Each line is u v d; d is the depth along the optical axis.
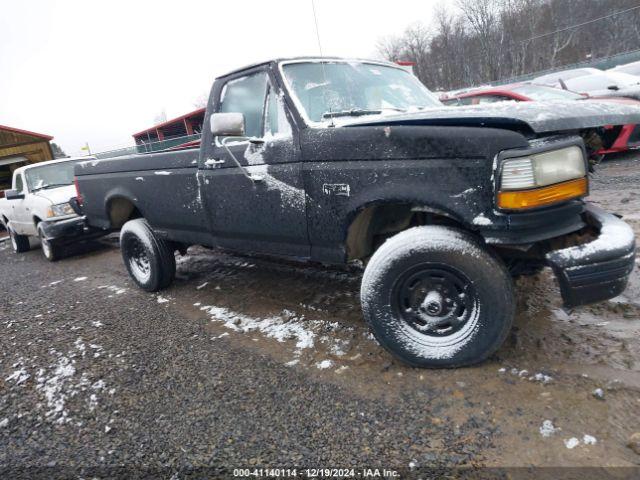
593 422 1.90
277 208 2.92
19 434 2.40
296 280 4.18
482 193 2.10
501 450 1.83
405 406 2.19
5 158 18.38
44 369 3.10
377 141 2.37
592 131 2.63
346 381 2.46
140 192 4.05
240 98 3.21
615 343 2.42
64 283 5.59
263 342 3.06
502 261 2.25
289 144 2.78
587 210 2.36
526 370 2.30
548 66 38.06
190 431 2.22
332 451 1.96
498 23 40.59
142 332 3.52
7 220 8.77
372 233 2.75
